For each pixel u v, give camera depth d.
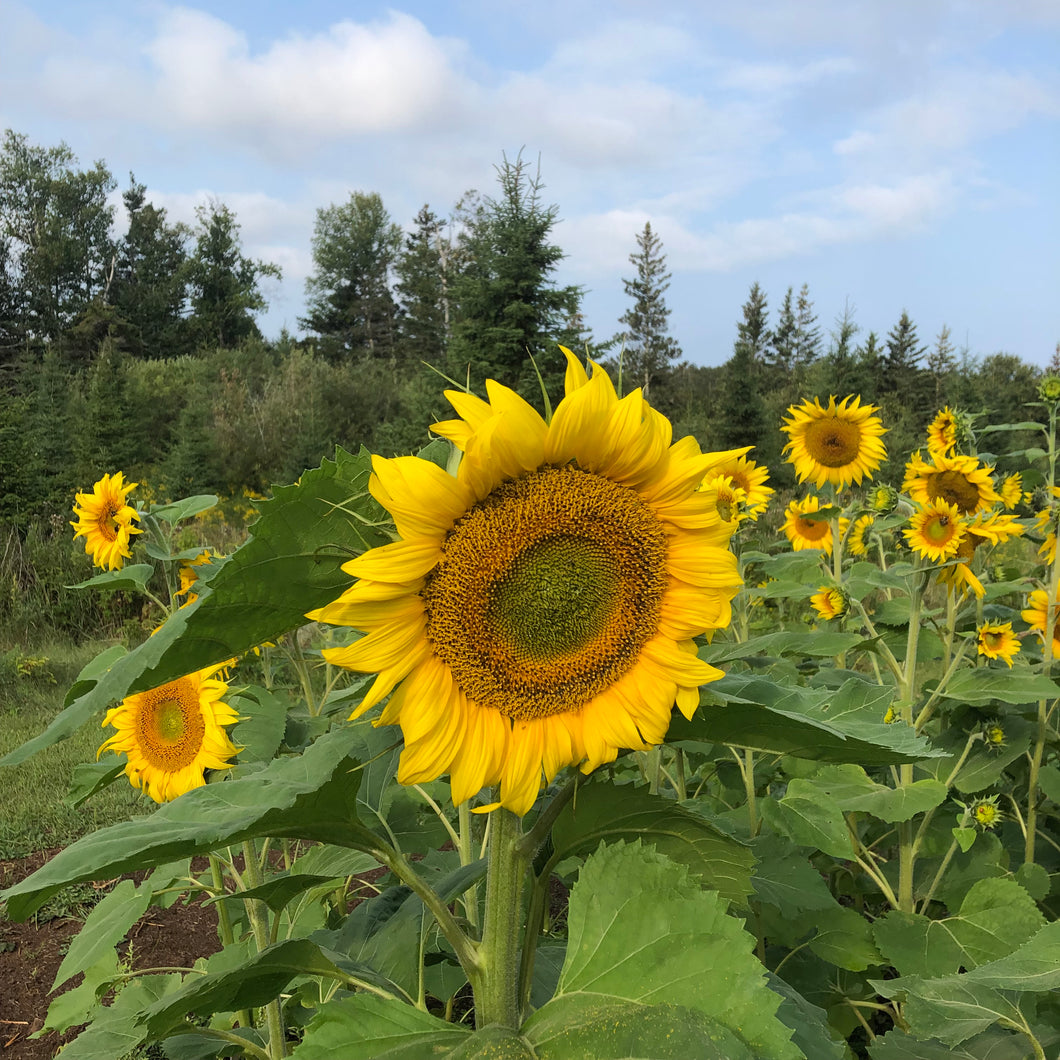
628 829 1.89
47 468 23.14
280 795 1.59
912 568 3.96
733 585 1.63
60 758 7.27
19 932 4.84
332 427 30.66
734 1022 1.45
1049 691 3.33
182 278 62.59
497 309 24.06
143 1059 3.21
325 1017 1.55
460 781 1.59
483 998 1.72
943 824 3.70
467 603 1.55
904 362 40.91
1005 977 1.93
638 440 1.57
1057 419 4.54
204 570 1.80
